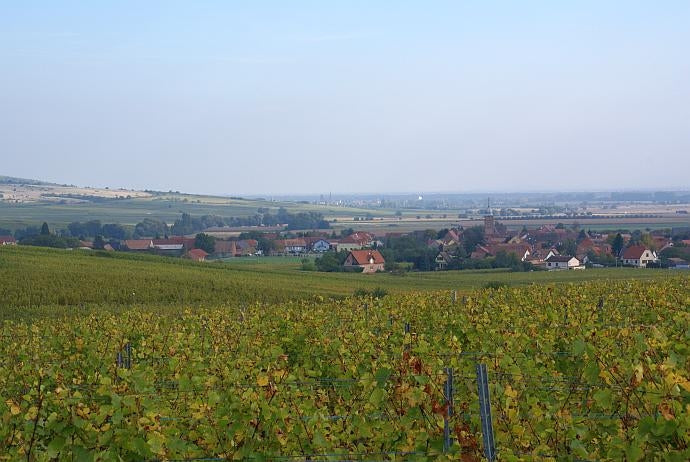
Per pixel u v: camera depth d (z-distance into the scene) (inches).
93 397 379.9
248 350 613.0
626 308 776.3
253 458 318.0
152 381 484.1
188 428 365.1
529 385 400.5
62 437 328.2
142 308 1531.7
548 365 483.8
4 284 1802.4
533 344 525.3
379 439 338.6
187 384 403.5
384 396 339.6
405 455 321.1
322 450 327.9
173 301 1777.8
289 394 370.0
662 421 278.8
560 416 330.6
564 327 582.9
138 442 319.9
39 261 2278.5
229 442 325.1
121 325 855.1
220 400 366.0
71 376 560.1
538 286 1047.0
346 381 443.2
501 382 398.9
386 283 2482.8
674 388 291.4
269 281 2283.5
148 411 339.9
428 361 445.1
